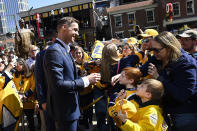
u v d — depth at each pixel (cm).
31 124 354
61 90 176
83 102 349
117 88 269
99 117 276
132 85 221
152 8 2483
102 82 279
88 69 335
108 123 263
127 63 262
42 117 294
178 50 181
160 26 2458
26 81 337
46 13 2838
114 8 2728
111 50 269
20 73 348
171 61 185
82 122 352
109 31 2783
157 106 186
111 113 190
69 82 179
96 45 357
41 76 224
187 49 238
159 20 2464
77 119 197
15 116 283
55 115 191
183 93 171
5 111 272
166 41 182
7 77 268
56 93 183
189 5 2273
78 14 2762
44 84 226
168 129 188
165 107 197
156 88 178
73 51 382
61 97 184
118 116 179
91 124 388
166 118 194
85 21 2769
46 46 361
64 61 186
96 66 328
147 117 174
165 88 183
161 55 191
